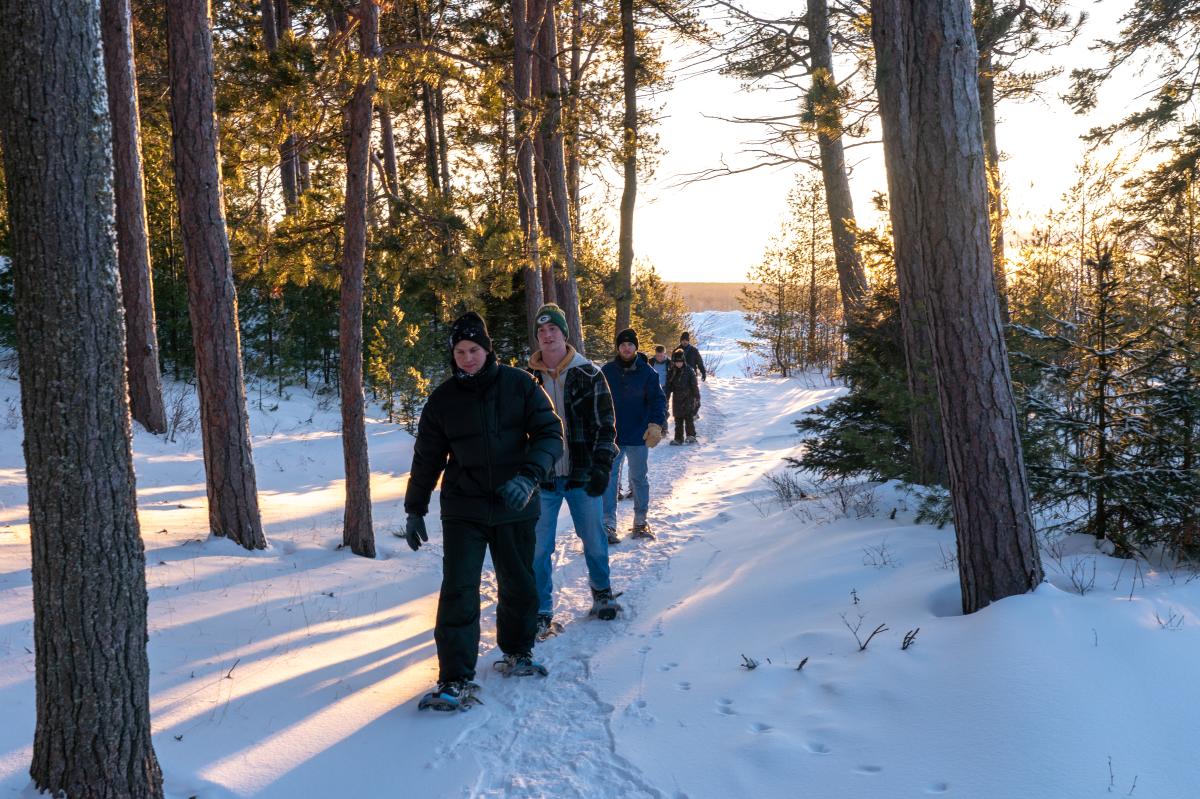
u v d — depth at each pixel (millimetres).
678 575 5879
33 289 2357
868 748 2939
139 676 2570
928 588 4223
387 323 16031
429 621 5102
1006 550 3727
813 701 3342
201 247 6355
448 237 8641
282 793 2914
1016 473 3760
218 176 6480
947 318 3771
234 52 8289
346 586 5633
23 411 2422
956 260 3742
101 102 2410
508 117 15156
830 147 15172
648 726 3404
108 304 2443
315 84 6879
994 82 17766
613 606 4977
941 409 3889
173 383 15641
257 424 14398
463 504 3926
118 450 2488
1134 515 4582
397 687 3914
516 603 4102
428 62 7344
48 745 2502
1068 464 4746
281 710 3518
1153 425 4613
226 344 6441
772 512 7531
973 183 3742
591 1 19562
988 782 2633
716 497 9070
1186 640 3172
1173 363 4613
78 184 2357
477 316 3922
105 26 11352
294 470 11859
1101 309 4828
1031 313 7305
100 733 2492
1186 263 7766
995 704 2949
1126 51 17484
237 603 4918
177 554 6016
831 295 29953
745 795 2826
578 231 22234
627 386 7094
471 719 3561
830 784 2793
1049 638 3240
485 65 7781
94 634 2465
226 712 3424
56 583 2436
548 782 3014
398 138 24797
